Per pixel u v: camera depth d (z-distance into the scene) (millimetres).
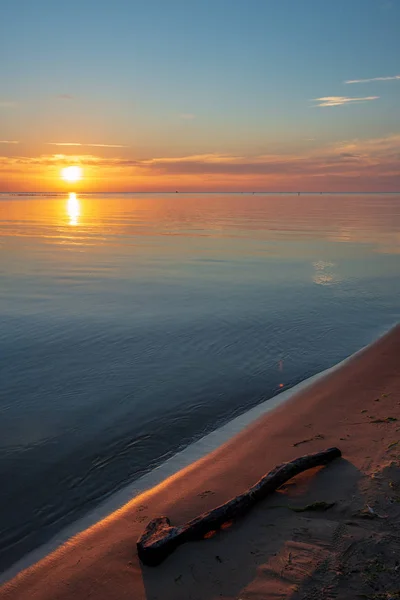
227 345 9828
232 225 42781
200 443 5965
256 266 19922
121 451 5789
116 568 3701
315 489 4473
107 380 7934
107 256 22750
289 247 26469
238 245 27422
